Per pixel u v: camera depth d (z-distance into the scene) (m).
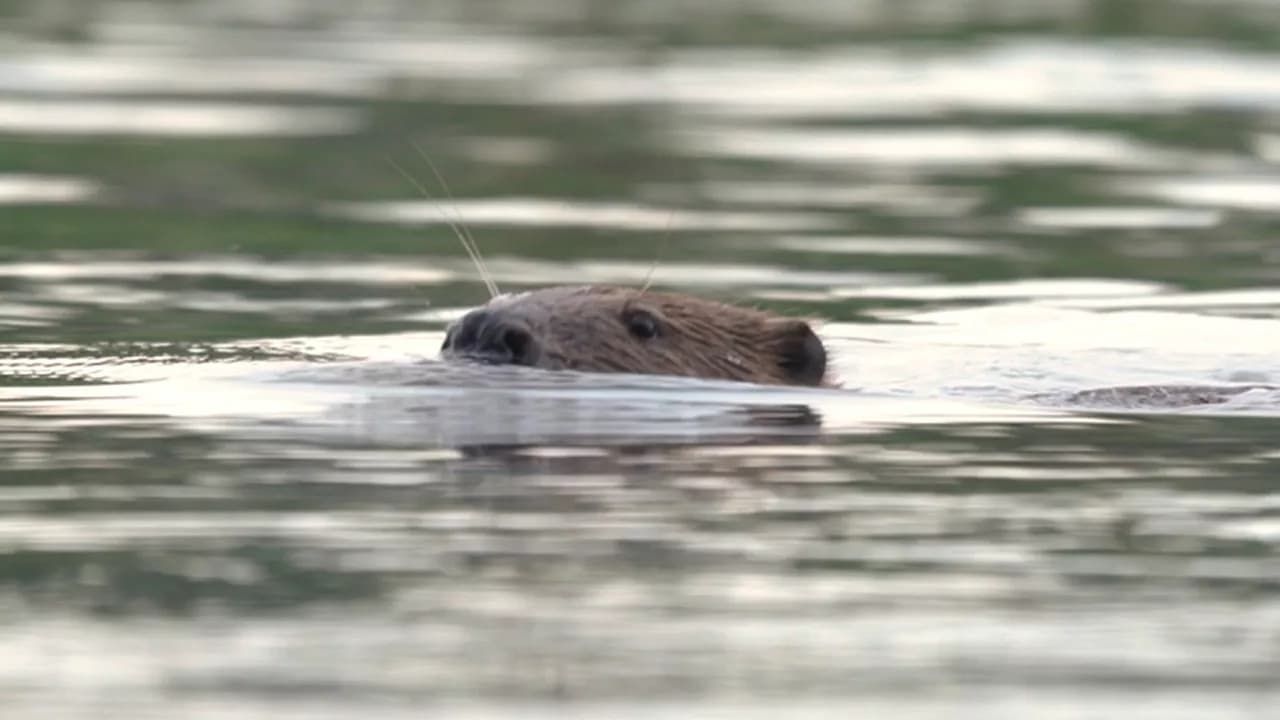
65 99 69.19
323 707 21.52
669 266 49.00
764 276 48.06
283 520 27.75
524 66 76.69
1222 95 72.00
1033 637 23.72
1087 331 42.91
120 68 74.94
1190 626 24.11
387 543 26.86
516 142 64.25
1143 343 41.78
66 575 25.47
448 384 35.28
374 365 36.69
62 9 88.31
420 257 49.97
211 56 77.81
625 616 24.33
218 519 27.80
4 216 53.38
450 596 24.84
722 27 85.75
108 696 21.75
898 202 56.31
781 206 55.84
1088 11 88.50
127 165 60.28
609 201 56.50
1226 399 36.09
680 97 71.50
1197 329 43.19
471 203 56.28
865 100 71.31
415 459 30.83
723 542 27.03
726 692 22.06
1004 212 55.31
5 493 29.02
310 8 90.75
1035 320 44.00
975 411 34.97
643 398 34.78
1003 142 64.62
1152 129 66.56
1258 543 27.20
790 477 30.28
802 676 22.48
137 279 46.62
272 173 59.75
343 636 23.56
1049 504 29.02
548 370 36.03
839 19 87.31
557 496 29.00
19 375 36.78
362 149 63.12
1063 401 35.97
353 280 47.28
